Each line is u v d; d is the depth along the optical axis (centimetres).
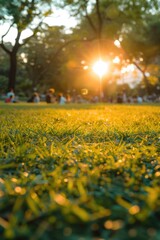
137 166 289
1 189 219
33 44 6431
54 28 3628
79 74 6881
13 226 139
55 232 139
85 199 175
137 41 5622
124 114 1196
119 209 164
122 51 5622
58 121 832
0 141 446
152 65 5716
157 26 5659
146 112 1353
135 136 521
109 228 138
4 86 5919
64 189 213
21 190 202
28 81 7450
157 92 7300
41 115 1126
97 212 162
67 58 6234
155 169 278
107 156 321
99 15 3975
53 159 315
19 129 571
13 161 317
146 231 140
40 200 190
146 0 3838
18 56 6669
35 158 331
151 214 156
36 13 3406
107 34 4434
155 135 528
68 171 262
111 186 213
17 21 3262
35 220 155
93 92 7581
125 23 4612
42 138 480
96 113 1251
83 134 530
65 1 3591
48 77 6875
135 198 189
